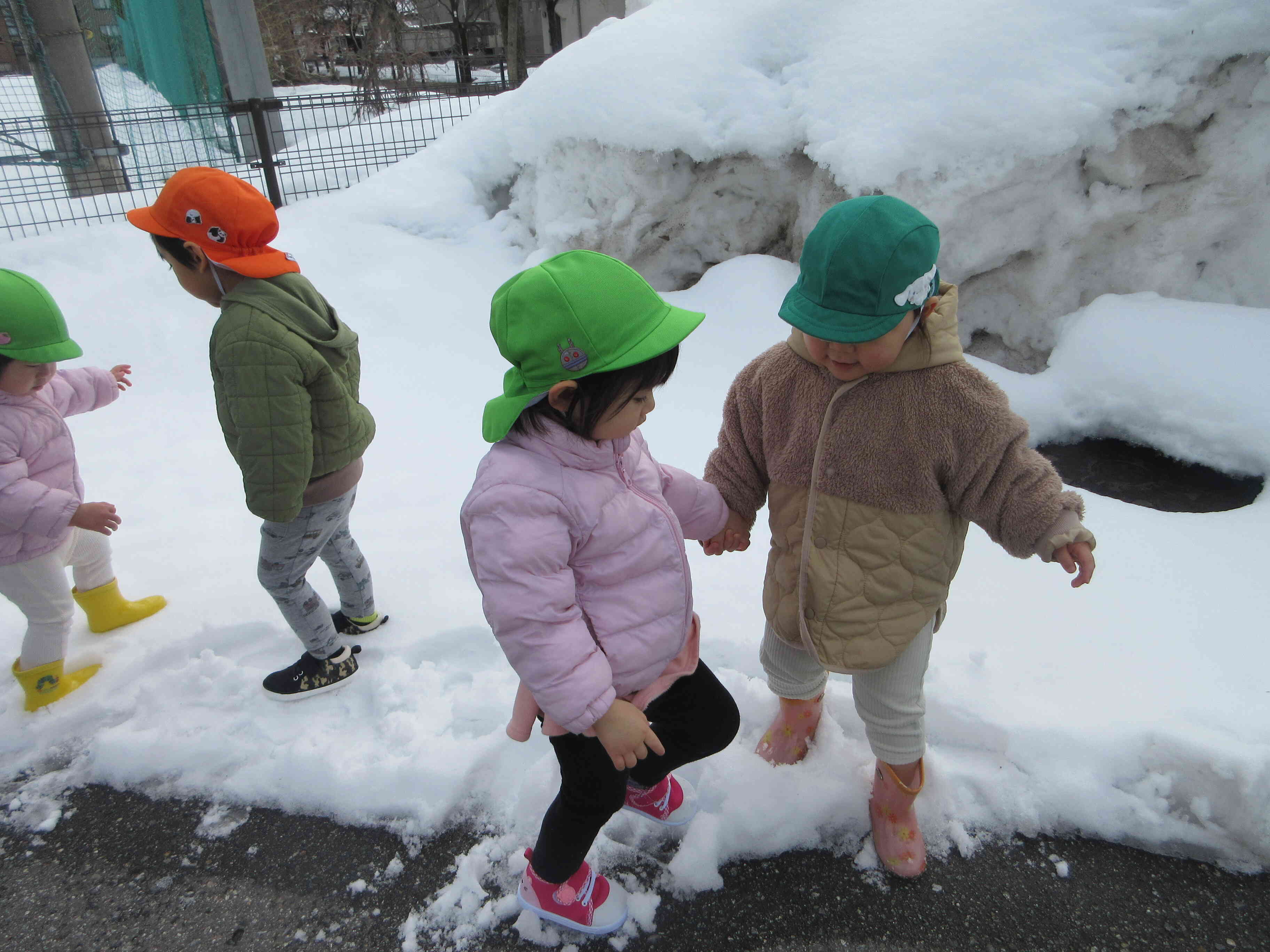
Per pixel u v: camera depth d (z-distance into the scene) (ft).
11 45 48.24
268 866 6.07
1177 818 5.94
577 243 16.74
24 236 21.89
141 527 10.39
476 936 5.52
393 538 9.91
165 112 24.36
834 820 6.12
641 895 5.70
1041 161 11.85
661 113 14.78
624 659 4.65
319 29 54.70
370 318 16.74
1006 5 12.29
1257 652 7.09
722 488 5.82
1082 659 7.20
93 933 5.65
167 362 15.62
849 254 4.19
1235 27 10.87
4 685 7.77
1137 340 11.25
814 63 13.97
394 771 6.52
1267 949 5.24
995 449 4.61
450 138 21.53
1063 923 5.45
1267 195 11.62
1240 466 9.93
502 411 4.30
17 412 6.79
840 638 5.28
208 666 7.73
